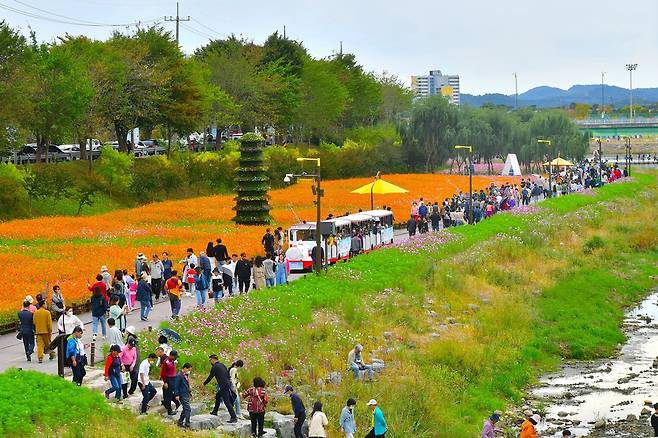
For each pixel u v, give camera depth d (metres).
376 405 42.78
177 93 147.25
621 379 59.38
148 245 82.19
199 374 46.66
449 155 187.50
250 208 102.31
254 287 65.19
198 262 62.22
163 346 41.81
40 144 131.38
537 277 86.56
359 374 51.72
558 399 55.44
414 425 46.75
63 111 121.56
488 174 187.88
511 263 90.25
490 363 60.50
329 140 199.00
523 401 55.19
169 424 38.66
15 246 79.56
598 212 122.06
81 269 69.06
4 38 116.25
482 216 107.94
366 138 196.25
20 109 113.69
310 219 106.25
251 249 79.69
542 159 194.75
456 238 91.62
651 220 123.38
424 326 66.00
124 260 73.38
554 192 137.62
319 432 40.12
